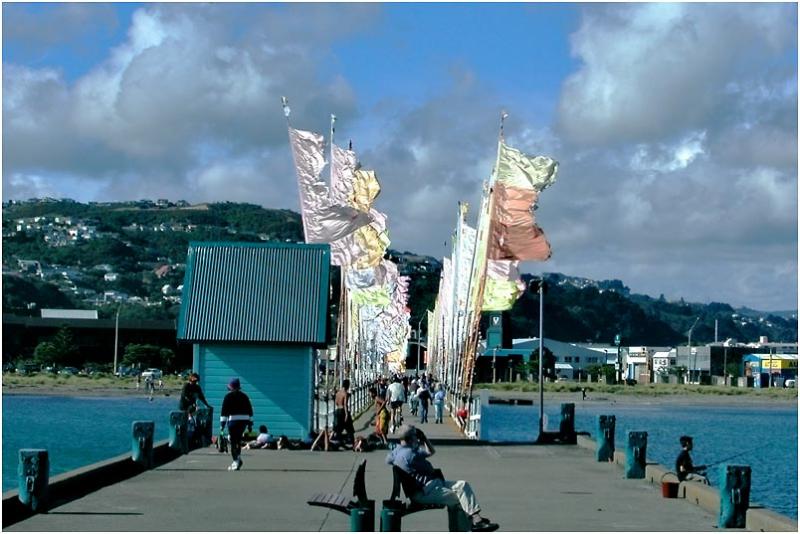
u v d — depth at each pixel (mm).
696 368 187750
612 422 30844
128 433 61156
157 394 113688
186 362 152375
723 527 18219
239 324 34844
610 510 20375
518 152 35594
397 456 15883
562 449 35406
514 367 160750
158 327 153750
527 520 18875
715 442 66438
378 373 79000
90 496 21109
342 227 35500
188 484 23531
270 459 29812
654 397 132125
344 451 32719
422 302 180250
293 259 35906
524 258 35875
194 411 31969
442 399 54219
